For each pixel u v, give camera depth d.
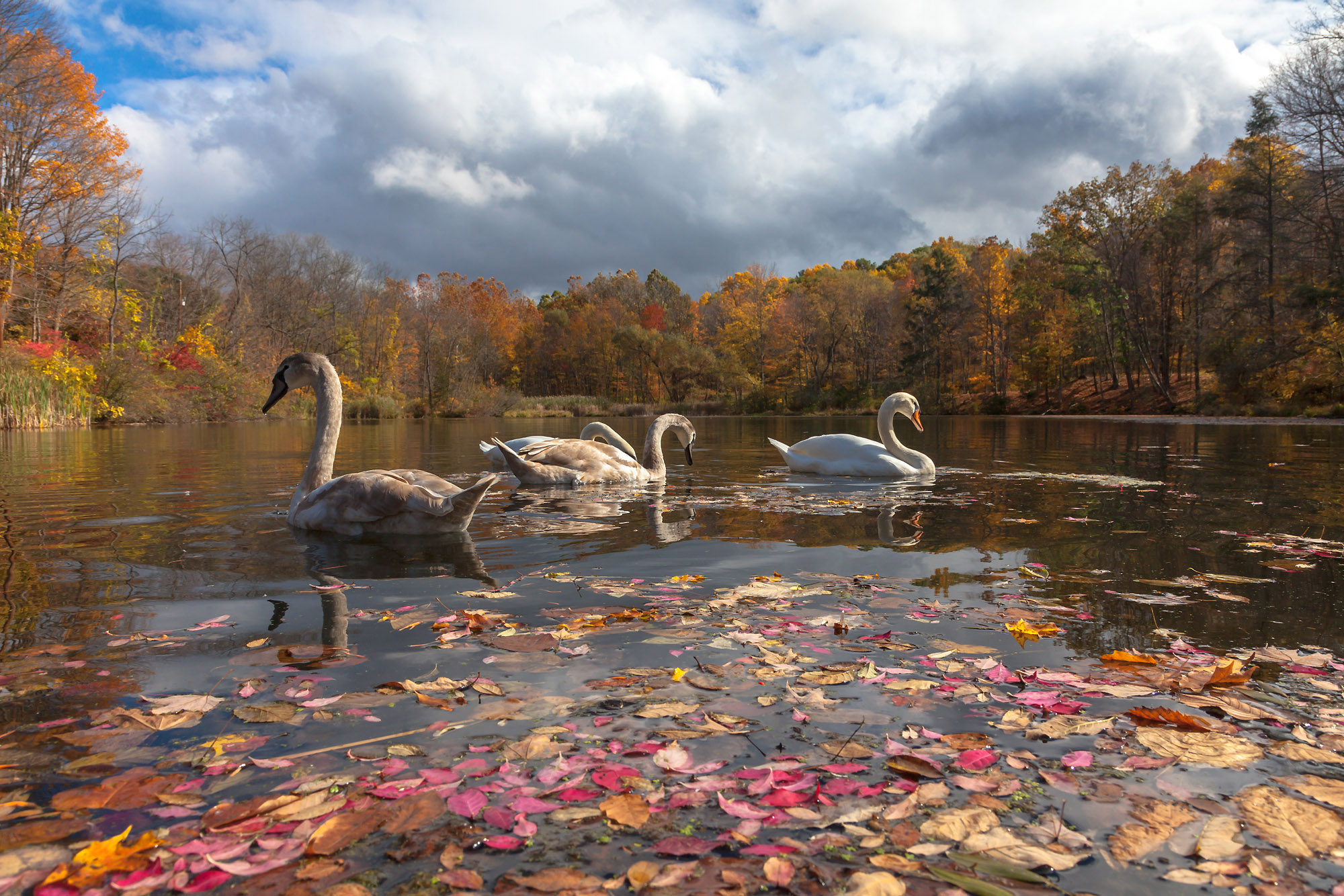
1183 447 13.87
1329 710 2.17
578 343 88.50
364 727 2.03
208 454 12.36
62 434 19.98
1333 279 30.30
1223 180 39.81
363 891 1.36
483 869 1.44
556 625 2.95
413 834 1.55
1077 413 49.59
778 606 3.25
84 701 2.17
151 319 44.06
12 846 1.48
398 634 2.82
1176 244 44.22
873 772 1.83
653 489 7.55
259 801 1.65
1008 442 16.50
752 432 24.81
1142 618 3.05
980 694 2.30
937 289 62.91
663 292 111.06
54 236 32.25
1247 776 1.81
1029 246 55.22
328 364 5.37
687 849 1.51
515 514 5.88
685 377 80.81
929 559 4.20
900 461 8.69
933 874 1.43
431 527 4.85
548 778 1.77
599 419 54.56
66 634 2.79
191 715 2.09
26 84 29.66
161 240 46.94
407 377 65.75
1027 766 1.86
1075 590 3.50
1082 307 47.94
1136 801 1.71
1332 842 1.54
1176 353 48.84
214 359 40.06
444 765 1.83
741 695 2.28
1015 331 58.88
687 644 2.74
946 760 1.89
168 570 3.84
